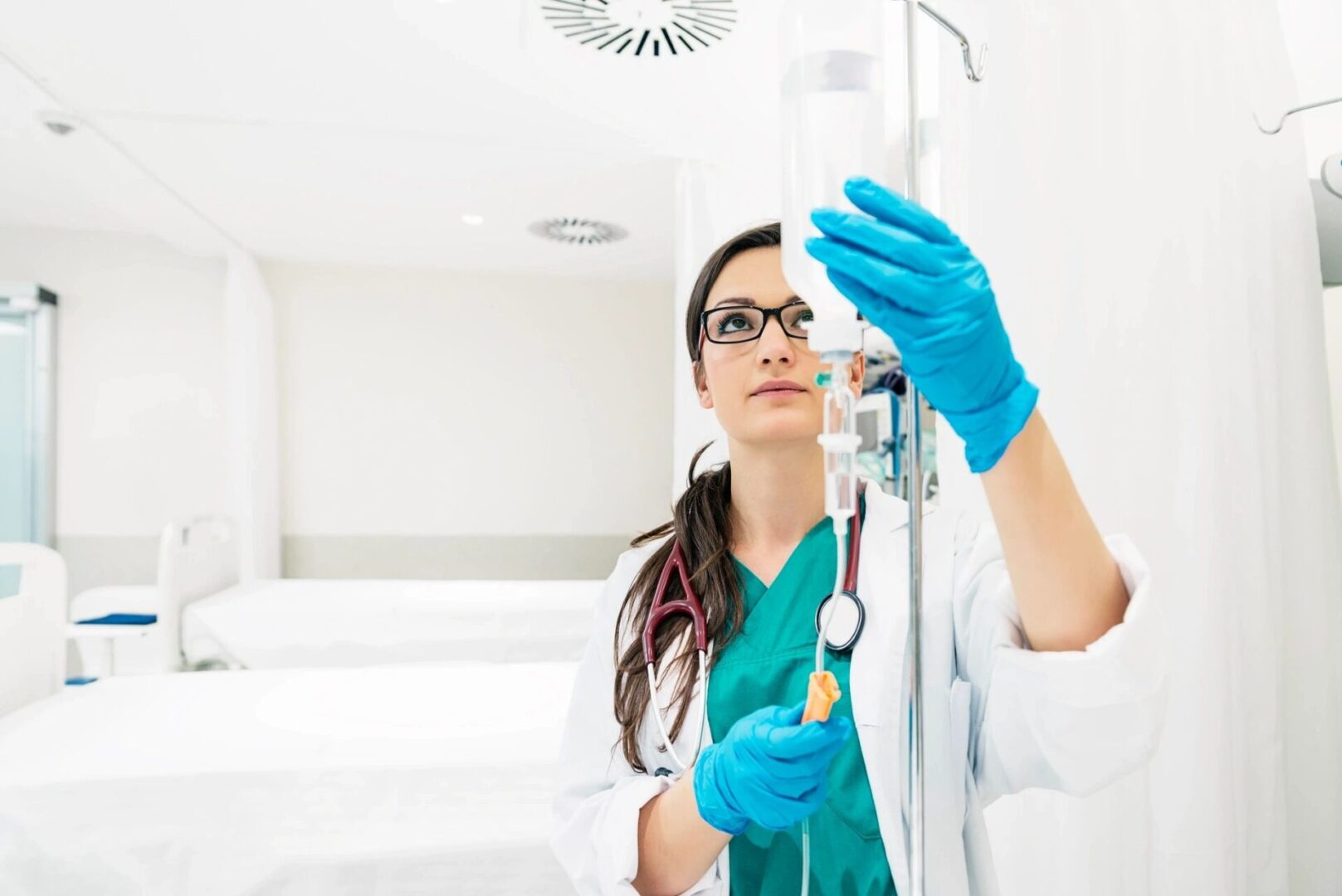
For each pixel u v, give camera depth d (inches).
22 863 42.7
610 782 27.8
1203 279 33.9
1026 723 21.4
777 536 28.0
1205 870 32.7
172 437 128.3
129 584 126.5
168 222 114.8
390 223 115.7
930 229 16.3
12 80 75.3
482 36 65.7
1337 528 37.0
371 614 90.7
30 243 124.2
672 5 60.3
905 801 23.5
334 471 135.0
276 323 133.0
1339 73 41.5
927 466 40.5
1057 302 35.3
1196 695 33.2
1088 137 35.2
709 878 24.8
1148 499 34.2
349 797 45.9
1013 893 35.3
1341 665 37.0
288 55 70.1
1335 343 39.5
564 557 142.3
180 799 44.7
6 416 121.8
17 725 53.5
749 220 80.4
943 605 25.0
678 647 26.8
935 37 39.3
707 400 28.6
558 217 112.9
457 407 139.2
